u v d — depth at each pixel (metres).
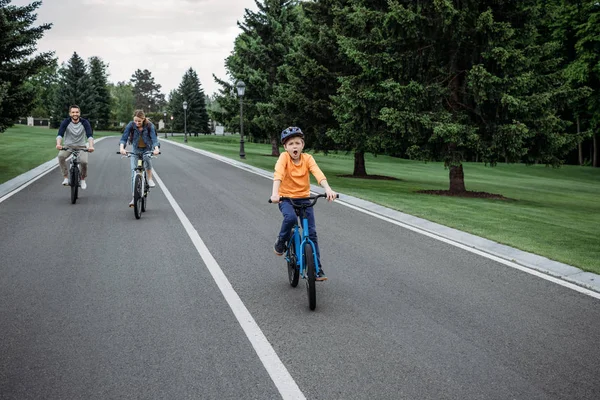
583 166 50.66
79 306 5.38
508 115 16.19
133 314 5.18
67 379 3.84
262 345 4.48
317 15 23.69
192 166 22.36
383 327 4.95
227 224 9.79
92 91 81.12
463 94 17.09
